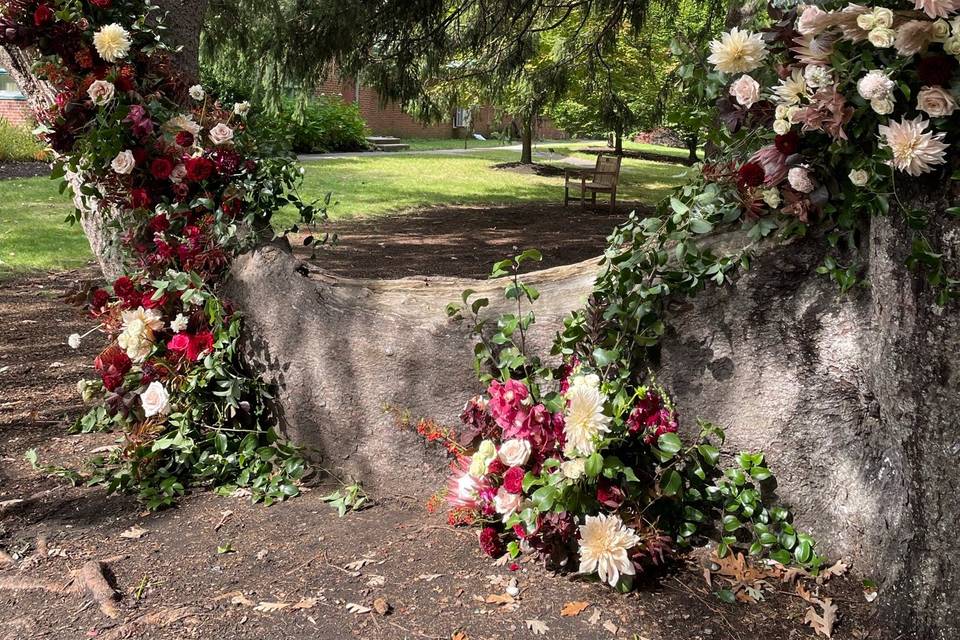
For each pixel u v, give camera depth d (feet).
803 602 8.50
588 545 8.14
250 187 11.82
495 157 85.40
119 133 11.73
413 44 36.19
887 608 8.12
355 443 11.08
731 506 9.23
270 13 32.58
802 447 9.05
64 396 14.98
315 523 10.20
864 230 8.34
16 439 12.99
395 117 119.44
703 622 8.16
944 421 7.42
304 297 11.30
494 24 38.04
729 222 9.01
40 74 12.12
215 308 11.34
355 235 35.17
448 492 9.89
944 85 6.81
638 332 9.37
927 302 7.39
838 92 7.34
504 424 8.84
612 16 38.47
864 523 8.75
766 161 8.15
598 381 8.68
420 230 37.42
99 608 8.37
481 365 10.23
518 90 46.11
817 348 8.87
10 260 26.27
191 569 9.14
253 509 10.63
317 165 63.93
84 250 28.35
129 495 11.13
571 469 8.28
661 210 9.51
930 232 7.25
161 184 12.14
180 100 12.60
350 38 33.01
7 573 9.05
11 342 18.17
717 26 27.55
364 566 9.16
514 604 8.43
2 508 10.51
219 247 11.74
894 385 7.80
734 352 9.23
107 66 11.86
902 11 6.82
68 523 10.30
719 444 9.41
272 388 11.55
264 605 8.40
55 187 43.01
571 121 72.13
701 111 9.23
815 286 8.80
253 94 34.73
